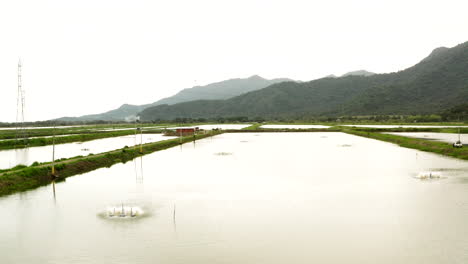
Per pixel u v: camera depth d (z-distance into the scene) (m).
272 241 28.47
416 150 88.44
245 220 33.66
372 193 43.44
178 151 91.69
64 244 28.06
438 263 24.34
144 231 30.81
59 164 58.12
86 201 40.38
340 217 34.28
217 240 28.72
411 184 48.16
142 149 88.56
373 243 27.92
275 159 74.31
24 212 36.28
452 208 36.56
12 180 47.22
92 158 67.69
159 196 42.84
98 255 26.00
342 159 73.25
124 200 40.94
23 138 118.75
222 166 65.69
